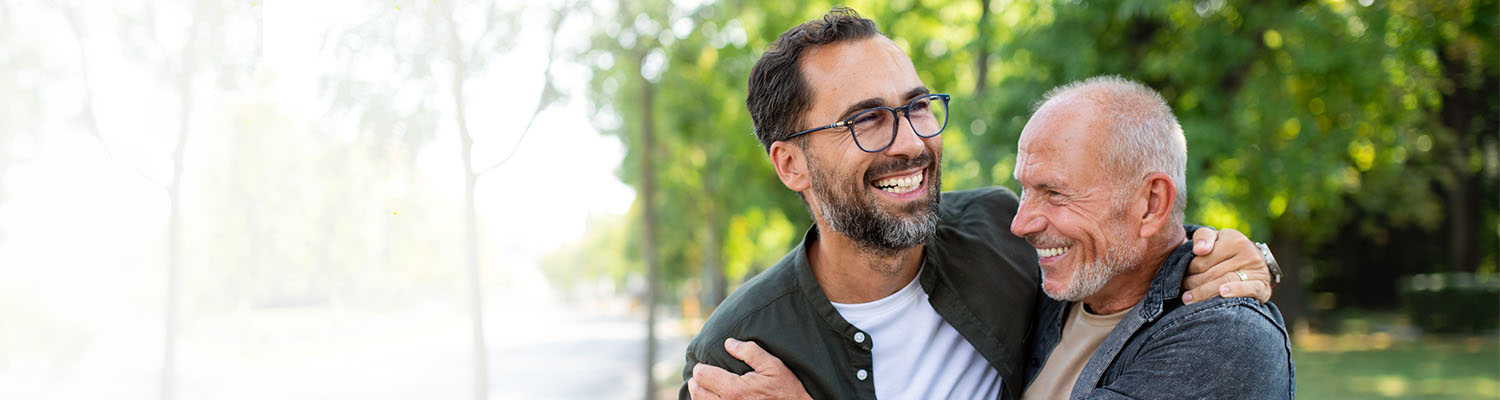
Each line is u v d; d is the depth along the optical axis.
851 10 2.35
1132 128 2.15
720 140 13.23
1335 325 21.08
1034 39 9.92
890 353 2.45
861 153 2.23
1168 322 2.11
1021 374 2.49
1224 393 2.01
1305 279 27.77
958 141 10.43
